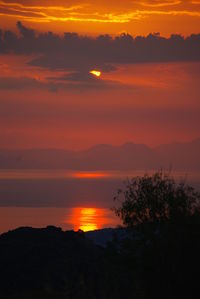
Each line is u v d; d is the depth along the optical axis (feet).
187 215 190.80
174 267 184.34
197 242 185.68
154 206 197.98
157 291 185.26
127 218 200.95
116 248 200.95
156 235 191.21
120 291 187.73
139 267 188.65
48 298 156.25
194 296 183.32
